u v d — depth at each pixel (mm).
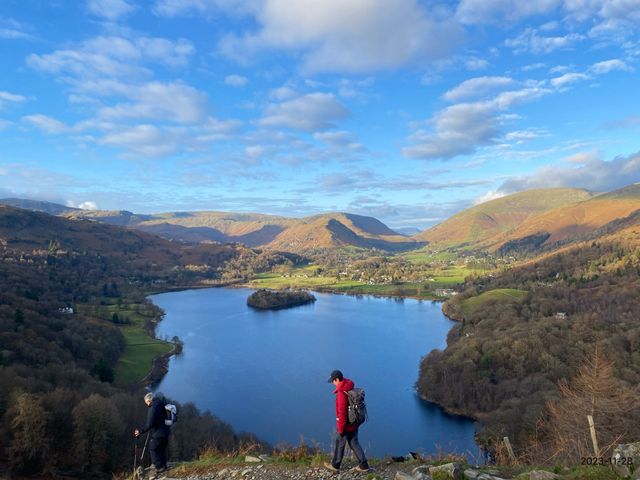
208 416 52156
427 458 13445
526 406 49844
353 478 11273
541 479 9414
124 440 40531
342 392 11492
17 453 37219
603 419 15352
